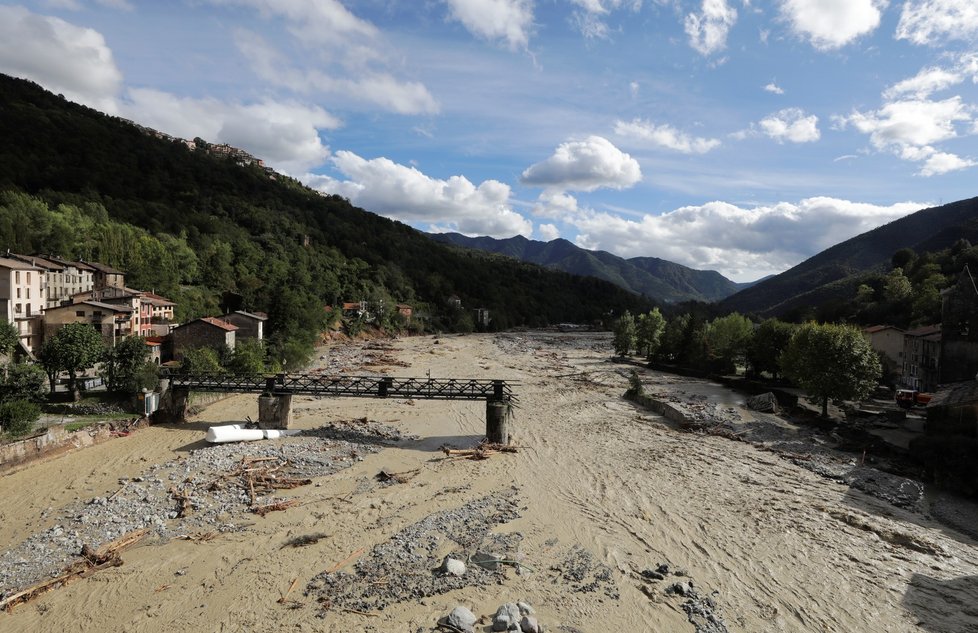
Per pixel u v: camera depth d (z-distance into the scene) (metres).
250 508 32.34
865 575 25.66
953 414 42.25
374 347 131.38
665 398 70.62
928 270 113.50
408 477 38.50
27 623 21.25
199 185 197.00
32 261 72.00
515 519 31.56
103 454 41.34
